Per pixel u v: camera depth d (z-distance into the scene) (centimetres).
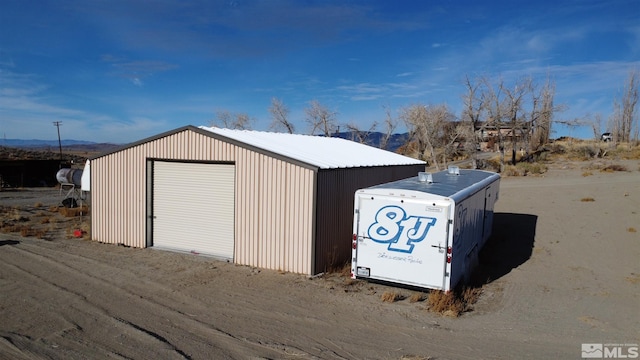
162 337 736
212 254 1362
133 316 836
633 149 5538
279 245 1214
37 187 4481
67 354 665
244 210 1266
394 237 998
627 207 2095
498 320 846
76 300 924
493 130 5981
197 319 824
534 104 4656
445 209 952
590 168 3997
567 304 952
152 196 1454
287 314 857
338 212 1285
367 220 1023
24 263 1230
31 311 855
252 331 768
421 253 973
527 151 4884
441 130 5381
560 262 1312
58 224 1942
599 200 2323
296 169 1190
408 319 839
